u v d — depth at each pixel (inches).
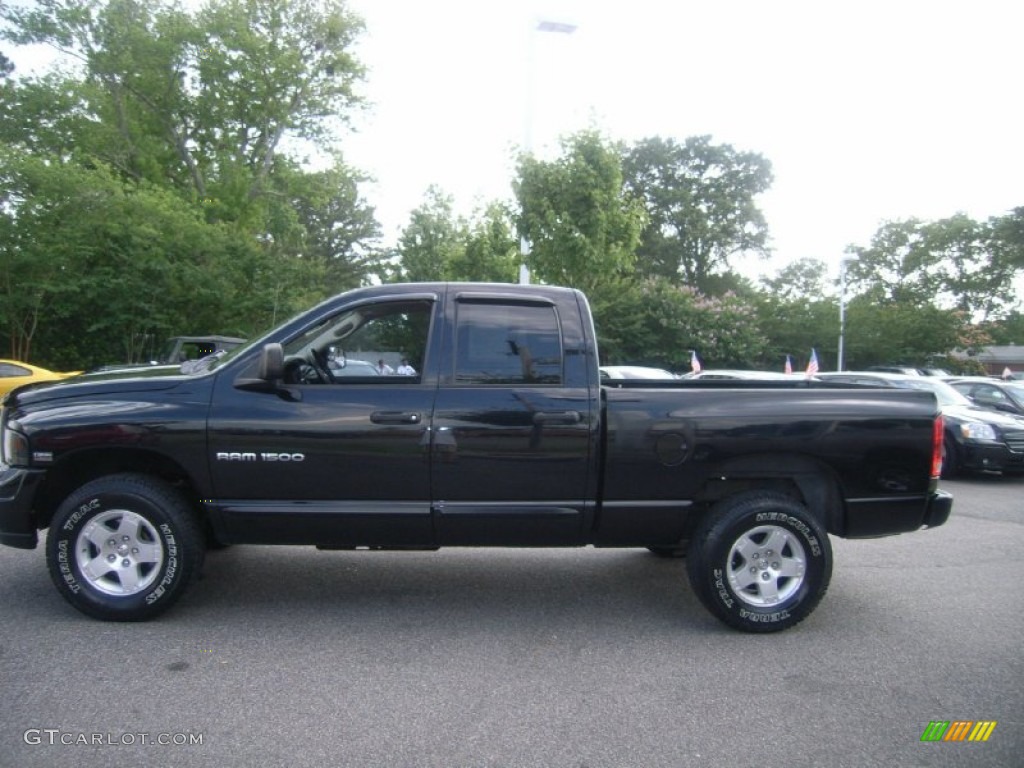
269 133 1089.4
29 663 158.1
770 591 182.4
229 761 122.0
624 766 122.8
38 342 753.6
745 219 1969.7
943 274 1988.2
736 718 139.9
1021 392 527.5
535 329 183.0
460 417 177.0
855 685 154.9
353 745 127.6
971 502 380.5
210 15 1016.9
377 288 187.3
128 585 179.8
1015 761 126.2
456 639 177.3
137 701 142.0
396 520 178.2
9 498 176.4
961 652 173.2
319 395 177.5
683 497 182.1
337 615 192.1
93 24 983.0
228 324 804.6
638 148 1995.6
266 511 176.7
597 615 196.1
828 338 1224.2
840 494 187.9
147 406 175.8
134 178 1025.5
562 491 179.9
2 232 673.6
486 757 124.6
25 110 963.3
